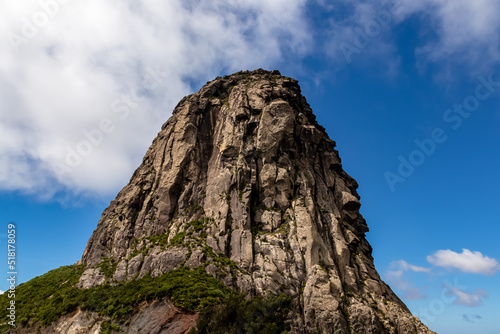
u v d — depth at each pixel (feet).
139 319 147.95
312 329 160.86
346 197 247.91
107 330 148.97
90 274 200.44
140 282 173.78
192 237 197.67
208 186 226.58
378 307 183.42
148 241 207.21
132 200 231.71
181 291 152.46
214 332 124.77
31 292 211.61
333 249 204.13
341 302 171.73
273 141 231.09
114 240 222.07
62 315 167.73
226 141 237.04
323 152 266.57
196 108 263.90
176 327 138.10
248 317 134.41
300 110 278.26
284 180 218.79
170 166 238.27
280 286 175.73
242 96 258.37
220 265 179.93
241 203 208.85
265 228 204.23
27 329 169.89
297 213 206.90
